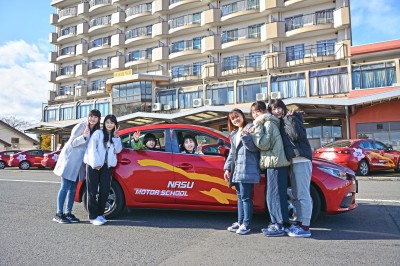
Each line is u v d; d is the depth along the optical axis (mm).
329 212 4918
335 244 4133
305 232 4453
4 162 23547
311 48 28719
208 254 3811
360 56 22750
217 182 5133
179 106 29906
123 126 26141
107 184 5281
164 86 33312
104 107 34906
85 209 6230
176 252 3898
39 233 4754
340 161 12109
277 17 30422
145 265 3494
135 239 4438
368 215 5723
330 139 23562
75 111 37062
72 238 4496
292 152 4379
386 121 19609
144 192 5395
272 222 4621
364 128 20172
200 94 28984
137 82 31484
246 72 30172
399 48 21234
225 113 21641
